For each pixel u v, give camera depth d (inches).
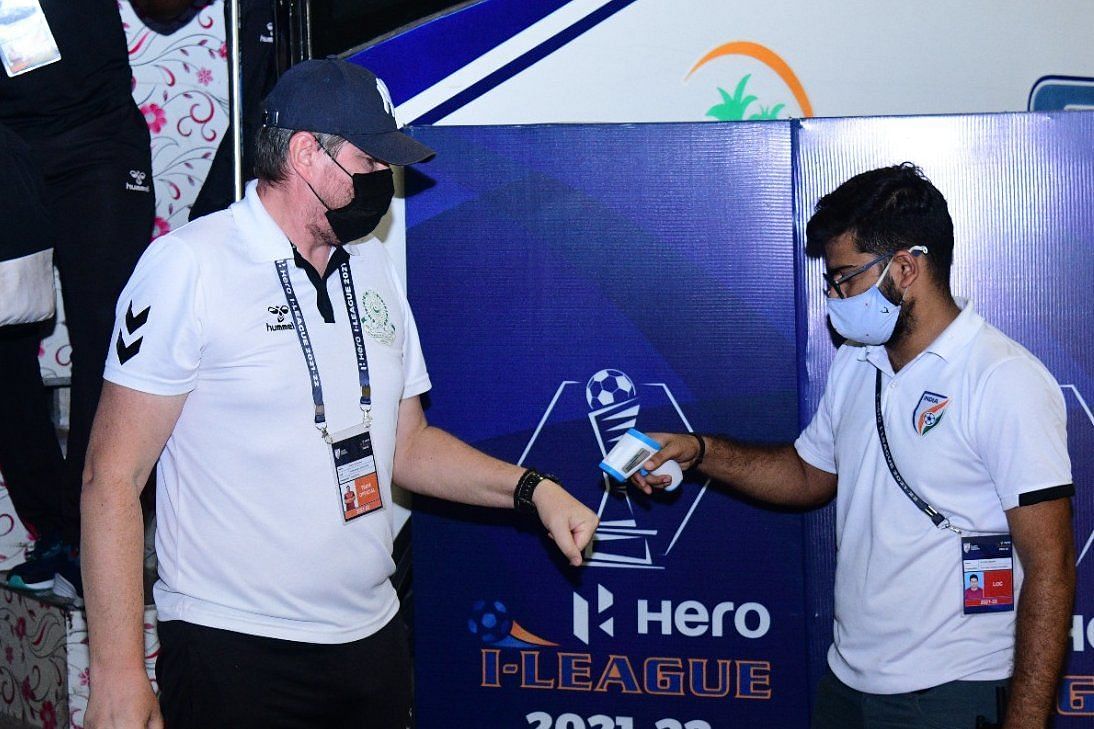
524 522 94.9
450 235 94.5
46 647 113.0
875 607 70.6
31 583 115.1
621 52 102.9
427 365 95.3
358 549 67.3
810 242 74.3
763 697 93.1
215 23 129.4
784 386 92.7
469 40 102.2
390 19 101.7
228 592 64.1
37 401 111.7
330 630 66.4
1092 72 103.7
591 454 94.4
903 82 103.4
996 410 65.4
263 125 66.2
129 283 64.0
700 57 103.0
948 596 67.9
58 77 99.1
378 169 66.8
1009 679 67.4
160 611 66.1
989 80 103.3
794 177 91.8
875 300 69.6
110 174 102.1
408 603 101.7
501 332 94.6
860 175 72.4
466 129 93.8
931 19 102.7
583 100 103.2
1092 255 89.0
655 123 92.7
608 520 94.3
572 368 94.2
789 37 102.9
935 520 68.3
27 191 92.3
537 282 94.1
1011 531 65.7
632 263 93.4
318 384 65.4
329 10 101.5
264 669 64.5
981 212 90.0
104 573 60.1
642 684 94.4
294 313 65.4
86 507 61.1
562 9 102.3
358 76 66.9
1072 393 89.4
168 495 65.4
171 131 129.0
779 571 92.5
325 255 68.7
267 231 65.6
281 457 64.3
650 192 93.0
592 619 94.6
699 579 93.4
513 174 93.7
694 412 93.6
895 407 70.6
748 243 92.5
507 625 95.3
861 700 72.0
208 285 62.6
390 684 71.2
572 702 95.2
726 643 93.4
